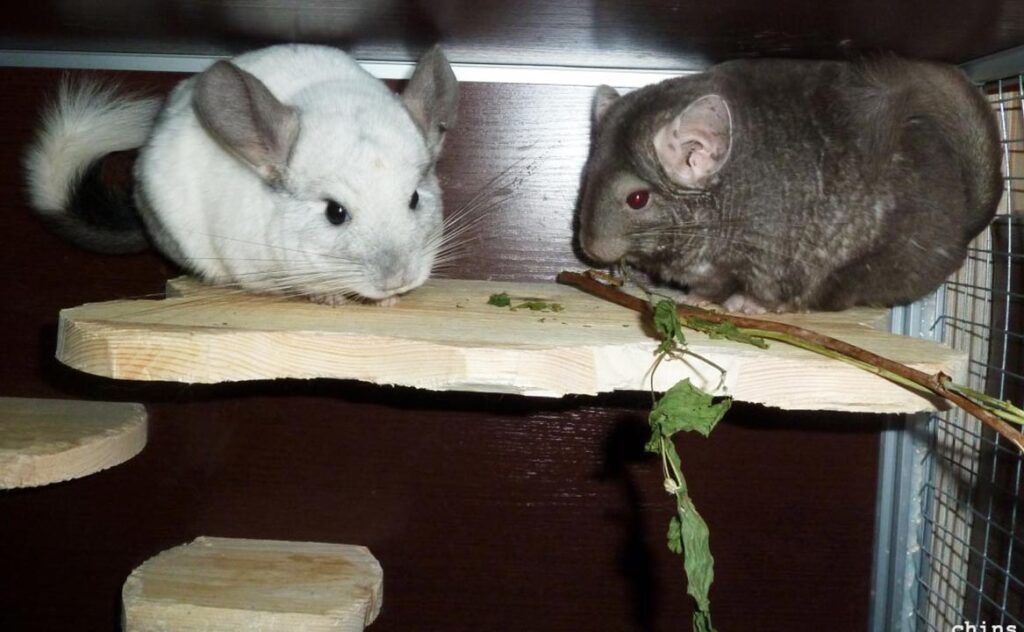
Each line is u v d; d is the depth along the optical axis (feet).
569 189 2.49
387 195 2.01
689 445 2.57
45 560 2.60
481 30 2.13
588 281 2.20
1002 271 2.33
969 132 2.18
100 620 2.60
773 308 2.16
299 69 2.16
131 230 2.44
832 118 2.11
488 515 2.58
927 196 2.12
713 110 2.05
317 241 1.99
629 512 2.57
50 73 2.49
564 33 2.13
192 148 2.14
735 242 2.12
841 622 2.59
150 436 2.57
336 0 1.92
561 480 2.57
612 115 2.20
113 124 2.38
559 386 1.74
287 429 2.57
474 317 1.93
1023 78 2.23
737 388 1.76
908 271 2.17
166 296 2.21
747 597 2.59
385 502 2.58
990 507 2.31
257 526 2.58
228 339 1.73
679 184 2.10
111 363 1.73
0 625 2.60
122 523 2.59
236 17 2.08
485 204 2.49
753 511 2.57
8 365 2.53
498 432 2.57
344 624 2.11
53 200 2.39
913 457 2.52
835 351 1.77
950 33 2.07
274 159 2.02
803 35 2.12
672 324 1.75
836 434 2.56
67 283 2.52
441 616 2.61
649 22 2.02
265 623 2.08
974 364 2.36
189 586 2.19
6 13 2.07
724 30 2.08
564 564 2.59
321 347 1.75
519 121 2.48
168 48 2.40
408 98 2.14
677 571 2.57
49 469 1.96
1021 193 2.28
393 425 2.57
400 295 2.12
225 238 2.08
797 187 2.10
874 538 2.57
